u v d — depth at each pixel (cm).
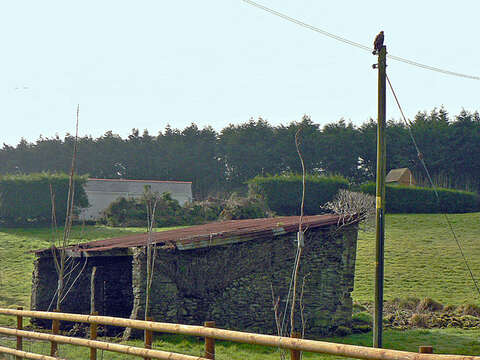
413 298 3306
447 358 554
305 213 7150
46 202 6575
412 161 10838
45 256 2753
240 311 2238
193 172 12744
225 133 12925
